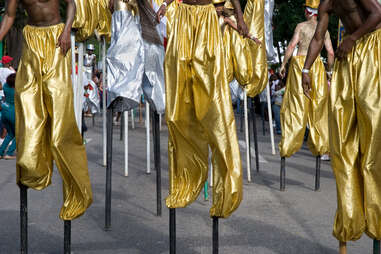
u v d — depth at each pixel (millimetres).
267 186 8016
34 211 6293
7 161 10258
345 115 3912
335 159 3934
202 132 4184
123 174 8992
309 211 6371
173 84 4121
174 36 4137
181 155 4223
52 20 4113
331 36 16422
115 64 5961
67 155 4020
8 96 10344
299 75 7688
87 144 12867
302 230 5504
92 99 16906
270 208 6520
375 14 3727
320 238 5215
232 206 4004
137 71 5906
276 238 5203
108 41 8430
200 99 4059
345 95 3906
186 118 4164
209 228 5594
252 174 9062
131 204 6746
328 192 7582
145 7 5887
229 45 8234
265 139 14758
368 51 3826
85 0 6465
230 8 7715
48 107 4012
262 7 8547
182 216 6137
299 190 7711
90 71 17203
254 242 5066
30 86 3982
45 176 4035
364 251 4836
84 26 6438
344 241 3959
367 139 3812
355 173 3889
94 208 6516
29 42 4047
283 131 7695
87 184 4168
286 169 9641
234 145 4004
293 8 18594
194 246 4945
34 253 4715
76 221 5875
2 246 4883
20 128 3943
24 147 3883
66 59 4066
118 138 14352
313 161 10758
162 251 4801
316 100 7730
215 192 4020
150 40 6012
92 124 18453
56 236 5273
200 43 4051
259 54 8508
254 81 8484
